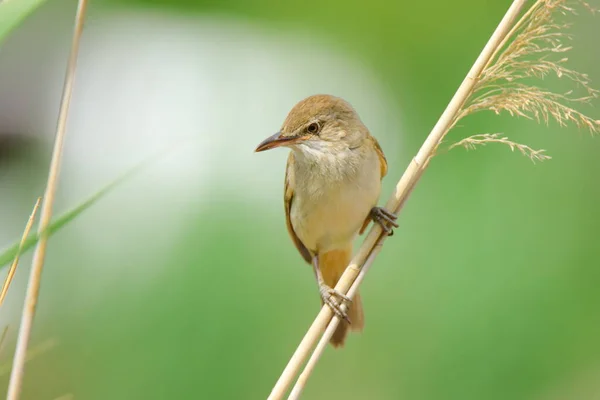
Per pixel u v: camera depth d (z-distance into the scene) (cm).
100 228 1184
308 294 1073
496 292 1012
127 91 1477
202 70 1493
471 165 1115
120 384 986
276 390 548
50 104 1495
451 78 1367
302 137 716
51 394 992
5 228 1283
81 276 1110
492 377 961
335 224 744
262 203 1205
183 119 1415
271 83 1466
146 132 1400
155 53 1544
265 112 1419
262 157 1304
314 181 725
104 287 1088
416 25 1453
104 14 1620
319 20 1552
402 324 1030
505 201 1080
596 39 1192
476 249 1050
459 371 973
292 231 824
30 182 1376
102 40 1577
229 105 1439
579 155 1093
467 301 1012
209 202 1206
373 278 1080
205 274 1076
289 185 779
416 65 1412
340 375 1016
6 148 1421
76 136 1422
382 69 1438
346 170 714
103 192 443
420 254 1077
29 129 1455
